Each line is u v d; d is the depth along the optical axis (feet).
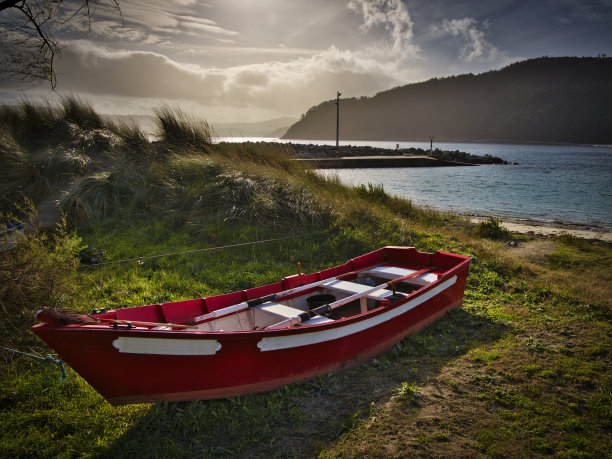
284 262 30.30
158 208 37.91
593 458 11.52
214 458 12.19
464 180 108.88
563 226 50.67
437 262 24.47
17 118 48.55
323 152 172.24
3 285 18.13
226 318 17.30
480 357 17.47
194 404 14.23
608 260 32.12
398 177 116.47
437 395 14.83
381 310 17.49
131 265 27.78
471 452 11.89
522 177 118.01
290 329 14.57
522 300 24.56
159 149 46.78
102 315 13.89
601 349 17.93
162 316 16.10
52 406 14.39
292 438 12.98
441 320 21.68
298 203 38.70
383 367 17.15
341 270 23.53
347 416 13.93
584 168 156.56
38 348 17.58
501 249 35.94
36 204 36.63
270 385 15.15
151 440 12.88
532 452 11.84
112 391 13.25
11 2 15.75
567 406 13.98
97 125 50.47
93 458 12.23
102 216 36.63
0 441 12.56
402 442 12.36
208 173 41.45
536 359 17.22
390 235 36.35
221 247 31.12
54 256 21.98
